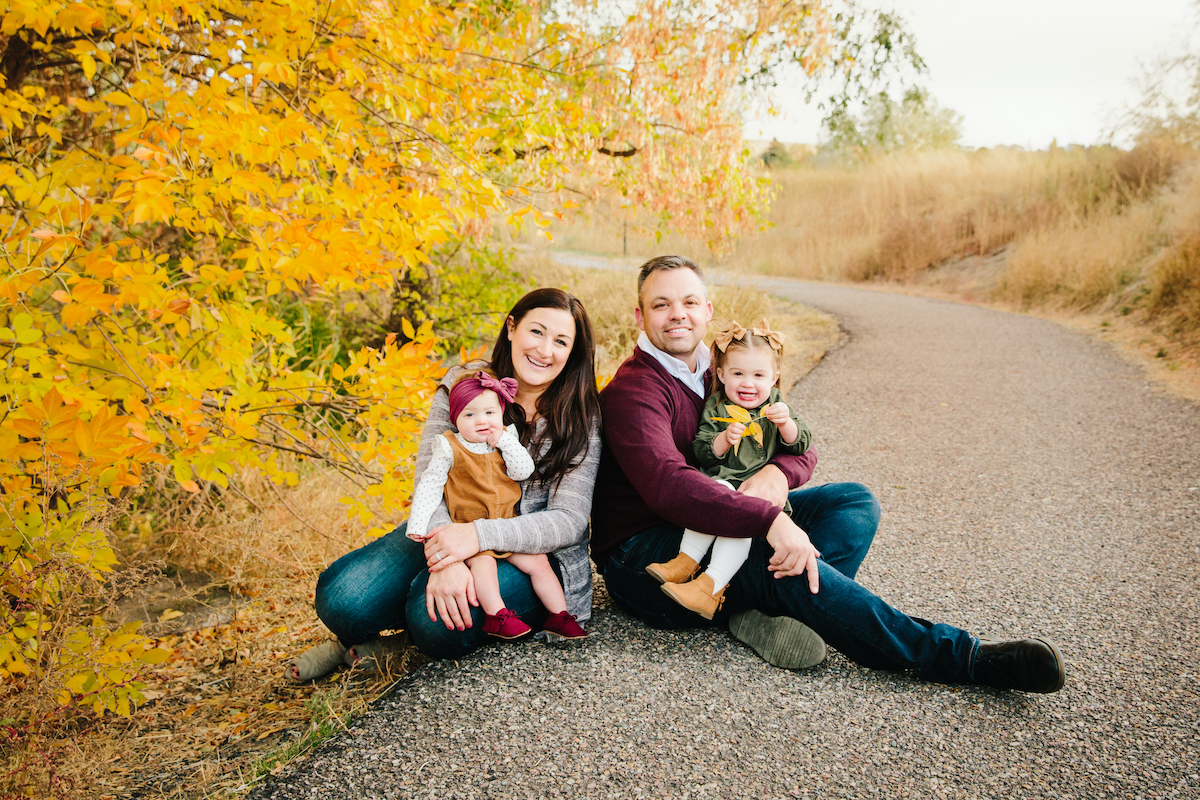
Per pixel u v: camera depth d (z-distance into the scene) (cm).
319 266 264
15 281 224
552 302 262
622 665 249
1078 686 248
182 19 338
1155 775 205
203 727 261
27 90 296
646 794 192
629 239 1611
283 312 609
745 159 638
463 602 239
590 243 1695
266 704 272
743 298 976
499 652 256
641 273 288
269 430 382
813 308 1212
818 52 618
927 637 242
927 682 245
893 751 212
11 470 223
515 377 272
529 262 1058
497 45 432
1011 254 1409
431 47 323
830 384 717
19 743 231
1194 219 941
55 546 229
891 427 581
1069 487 449
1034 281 1191
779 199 2172
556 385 269
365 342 696
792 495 290
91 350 253
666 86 561
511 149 448
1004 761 209
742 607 265
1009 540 376
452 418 255
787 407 277
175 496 411
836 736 217
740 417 257
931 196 1814
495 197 333
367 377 312
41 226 243
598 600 303
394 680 262
